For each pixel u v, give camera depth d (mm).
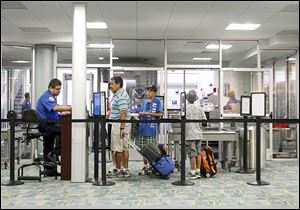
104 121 5293
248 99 5383
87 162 5824
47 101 5812
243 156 6648
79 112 5586
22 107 9578
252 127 6789
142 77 9188
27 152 8633
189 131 5844
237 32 8234
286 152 8898
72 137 5602
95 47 8898
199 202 4363
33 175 6176
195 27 7777
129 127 5992
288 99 9992
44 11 6570
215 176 6160
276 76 10703
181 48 9859
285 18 7020
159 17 6965
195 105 5891
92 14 6734
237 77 9125
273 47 8914
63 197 4598
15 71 10883
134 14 6738
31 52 9062
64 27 7898
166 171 5805
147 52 10359
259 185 5359
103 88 9594
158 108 6387
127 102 5832
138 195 4723
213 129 7773
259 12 6613
